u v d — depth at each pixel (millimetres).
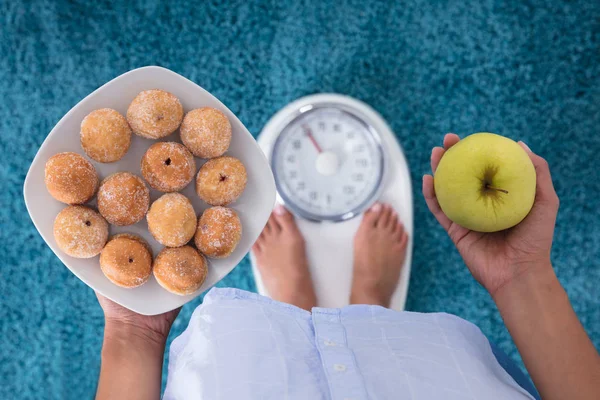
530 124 1022
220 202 702
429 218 1028
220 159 701
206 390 569
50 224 688
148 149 686
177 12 995
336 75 1010
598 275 1038
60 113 1007
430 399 567
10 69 1001
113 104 705
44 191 686
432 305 1047
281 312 664
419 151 1020
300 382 578
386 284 961
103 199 661
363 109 959
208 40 1000
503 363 771
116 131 668
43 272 1029
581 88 1018
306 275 955
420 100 1017
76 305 1037
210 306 651
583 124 1022
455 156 660
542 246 678
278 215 966
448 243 1032
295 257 956
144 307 701
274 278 960
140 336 753
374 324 661
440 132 1020
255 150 729
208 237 679
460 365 608
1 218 1016
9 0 991
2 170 1009
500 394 587
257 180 738
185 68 1003
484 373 614
